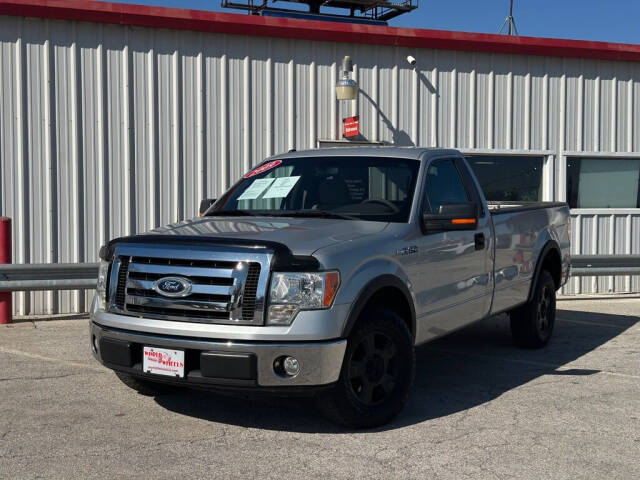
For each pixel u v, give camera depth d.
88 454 4.45
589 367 6.95
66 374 6.41
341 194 5.94
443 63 11.83
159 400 5.64
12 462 4.30
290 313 4.55
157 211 10.34
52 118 9.77
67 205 9.88
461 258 6.07
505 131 12.23
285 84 10.98
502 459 4.43
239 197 6.34
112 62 10.02
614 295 12.42
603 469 4.29
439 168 6.27
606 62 12.78
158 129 10.30
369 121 11.46
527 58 12.30
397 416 5.30
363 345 4.91
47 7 9.56
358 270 4.84
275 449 4.57
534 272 7.50
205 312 4.62
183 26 10.24
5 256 8.73
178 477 4.10
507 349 7.81
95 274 9.22
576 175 12.82
